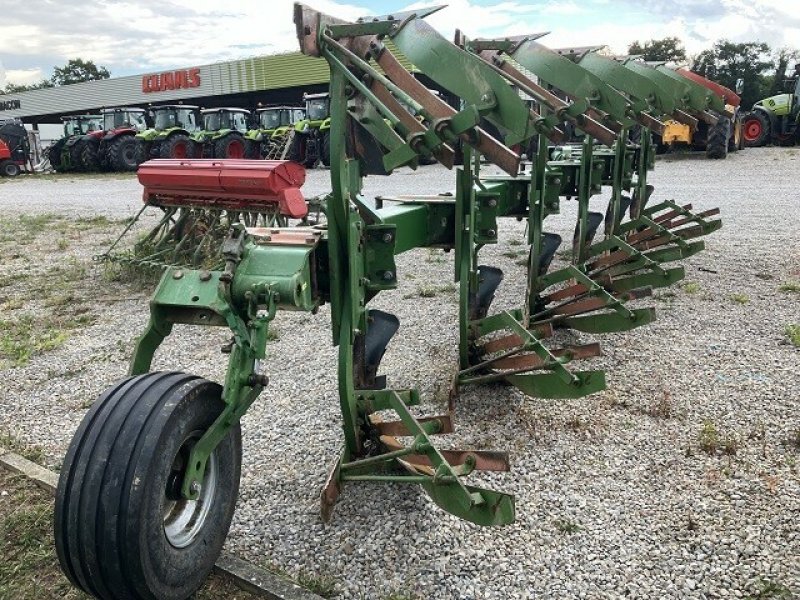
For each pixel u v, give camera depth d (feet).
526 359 12.89
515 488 10.48
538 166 15.60
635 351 15.76
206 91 107.55
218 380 15.12
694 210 32.94
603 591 8.30
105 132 75.77
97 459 6.79
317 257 9.14
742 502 9.93
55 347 17.58
